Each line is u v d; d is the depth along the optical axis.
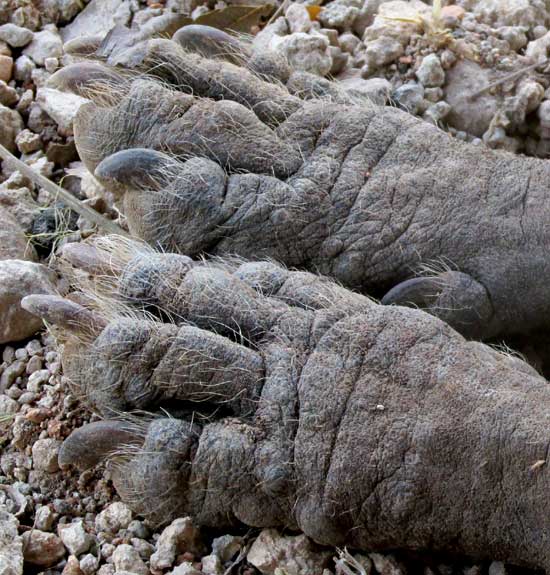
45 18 0.44
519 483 0.27
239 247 0.32
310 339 0.29
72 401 0.33
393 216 0.32
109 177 0.33
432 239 0.32
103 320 0.30
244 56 0.36
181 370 0.29
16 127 0.40
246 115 0.33
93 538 0.30
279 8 0.43
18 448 0.32
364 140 0.33
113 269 0.31
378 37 0.41
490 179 0.32
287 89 0.35
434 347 0.29
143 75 0.34
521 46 0.41
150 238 0.33
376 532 0.28
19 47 0.42
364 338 0.29
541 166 0.33
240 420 0.29
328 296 0.30
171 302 0.30
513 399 0.28
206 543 0.30
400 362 0.29
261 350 0.30
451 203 0.32
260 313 0.30
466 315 0.32
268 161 0.33
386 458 0.28
